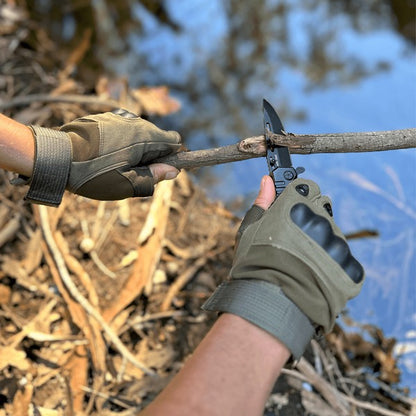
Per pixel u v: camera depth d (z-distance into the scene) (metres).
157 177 1.15
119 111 1.15
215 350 0.72
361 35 2.52
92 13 2.46
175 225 1.86
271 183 1.03
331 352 1.61
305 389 1.49
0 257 1.66
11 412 1.33
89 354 1.48
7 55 2.23
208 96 2.29
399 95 2.28
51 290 1.60
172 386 0.69
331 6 2.60
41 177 1.03
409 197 2.01
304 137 1.09
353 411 1.46
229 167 2.10
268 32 2.52
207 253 1.79
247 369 0.71
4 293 1.59
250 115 2.22
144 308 1.62
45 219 1.65
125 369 1.48
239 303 0.77
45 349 1.48
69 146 1.04
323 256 0.81
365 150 1.09
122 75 2.33
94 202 1.82
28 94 2.11
